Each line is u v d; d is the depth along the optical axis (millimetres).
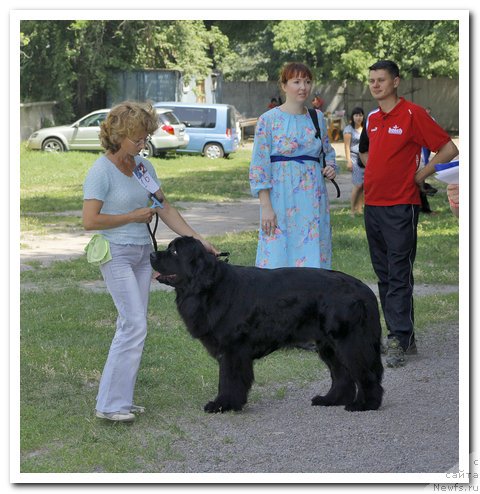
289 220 7965
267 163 7926
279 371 8016
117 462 5836
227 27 46625
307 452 5984
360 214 18312
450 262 13305
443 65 40688
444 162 8117
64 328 9461
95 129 34938
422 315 9984
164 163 33094
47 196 23078
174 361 8281
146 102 6602
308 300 6793
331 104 47469
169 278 6672
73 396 7297
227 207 21359
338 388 7070
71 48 39656
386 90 8164
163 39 40500
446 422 6527
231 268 6832
